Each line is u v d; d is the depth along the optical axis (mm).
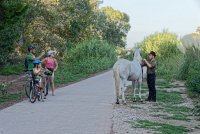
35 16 39344
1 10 18078
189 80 21750
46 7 42688
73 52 44656
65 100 16906
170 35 44469
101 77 34312
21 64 37531
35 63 16312
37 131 10133
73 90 21703
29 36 40969
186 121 12953
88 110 13953
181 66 31250
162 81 29859
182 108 15766
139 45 45969
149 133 10352
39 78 16266
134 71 16672
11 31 27438
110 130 10367
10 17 18484
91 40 50781
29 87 16562
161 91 22312
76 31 49969
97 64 44812
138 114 13719
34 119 11922
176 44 42969
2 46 28812
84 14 52594
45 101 16516
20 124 11086
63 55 45000
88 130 10312
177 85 26281
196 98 19188
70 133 9906
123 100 16094
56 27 44750
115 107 15031
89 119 12031
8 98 17578
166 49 42906
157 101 17891
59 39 43938
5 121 11555
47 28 43938
